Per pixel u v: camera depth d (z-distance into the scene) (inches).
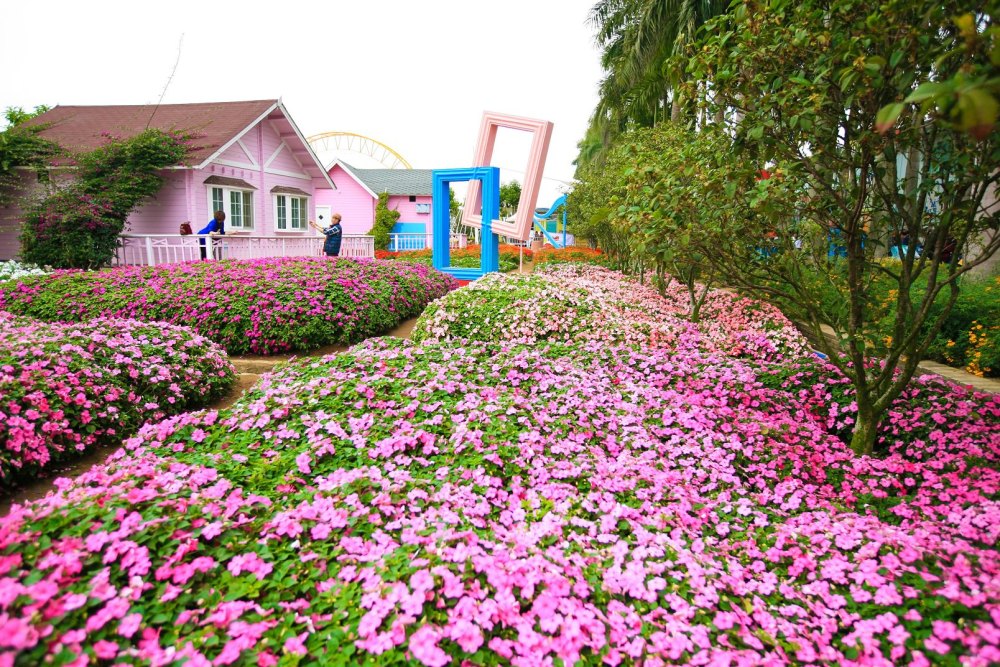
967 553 106.6
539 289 357.1
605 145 1121.4
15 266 557.9
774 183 142.1
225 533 105.6
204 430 175.3
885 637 92.0
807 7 127.4
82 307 357.7
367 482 128.0
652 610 98.2
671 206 161.3
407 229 1433.3
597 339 292.4
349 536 111.7
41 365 195.0
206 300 344.8
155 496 112.6
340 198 1294.3
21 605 77.2
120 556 94.1
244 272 386.0
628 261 581.3
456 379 198.4
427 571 93.9
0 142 626.8
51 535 96.9
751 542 121.4
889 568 104.6
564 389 200.7
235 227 759.7
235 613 86.7
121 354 225.3
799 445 169.9
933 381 211.3
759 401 205.3
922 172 149.4
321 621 88.0
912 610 94.1
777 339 316.2
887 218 167.2
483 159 501.7
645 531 117.6
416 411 174.9
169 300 348.2
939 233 146.3
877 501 145.4
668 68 166.2
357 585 95.8
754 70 144.9
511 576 97.5
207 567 95.0
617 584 101.5
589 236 914.1
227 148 729.6
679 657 87.8
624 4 837.2
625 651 88.7
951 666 84.0
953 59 107.9
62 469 180.1
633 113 862.5
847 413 200.1
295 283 362.9
